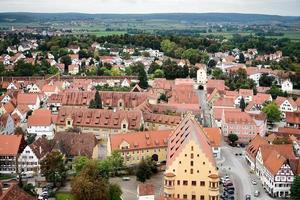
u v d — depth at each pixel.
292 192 186.12
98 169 189.12
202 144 185.12
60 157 198.38
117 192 179.88
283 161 192.12
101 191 170.88
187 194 182.38
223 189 197.88
